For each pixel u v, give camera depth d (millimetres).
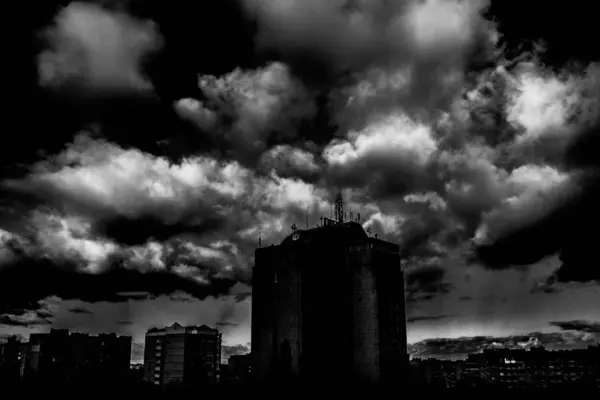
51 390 114375
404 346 97312
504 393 121250
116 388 119000
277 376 92812
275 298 98688
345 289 98188
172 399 108500
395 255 102562
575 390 136875
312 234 104500
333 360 93938
